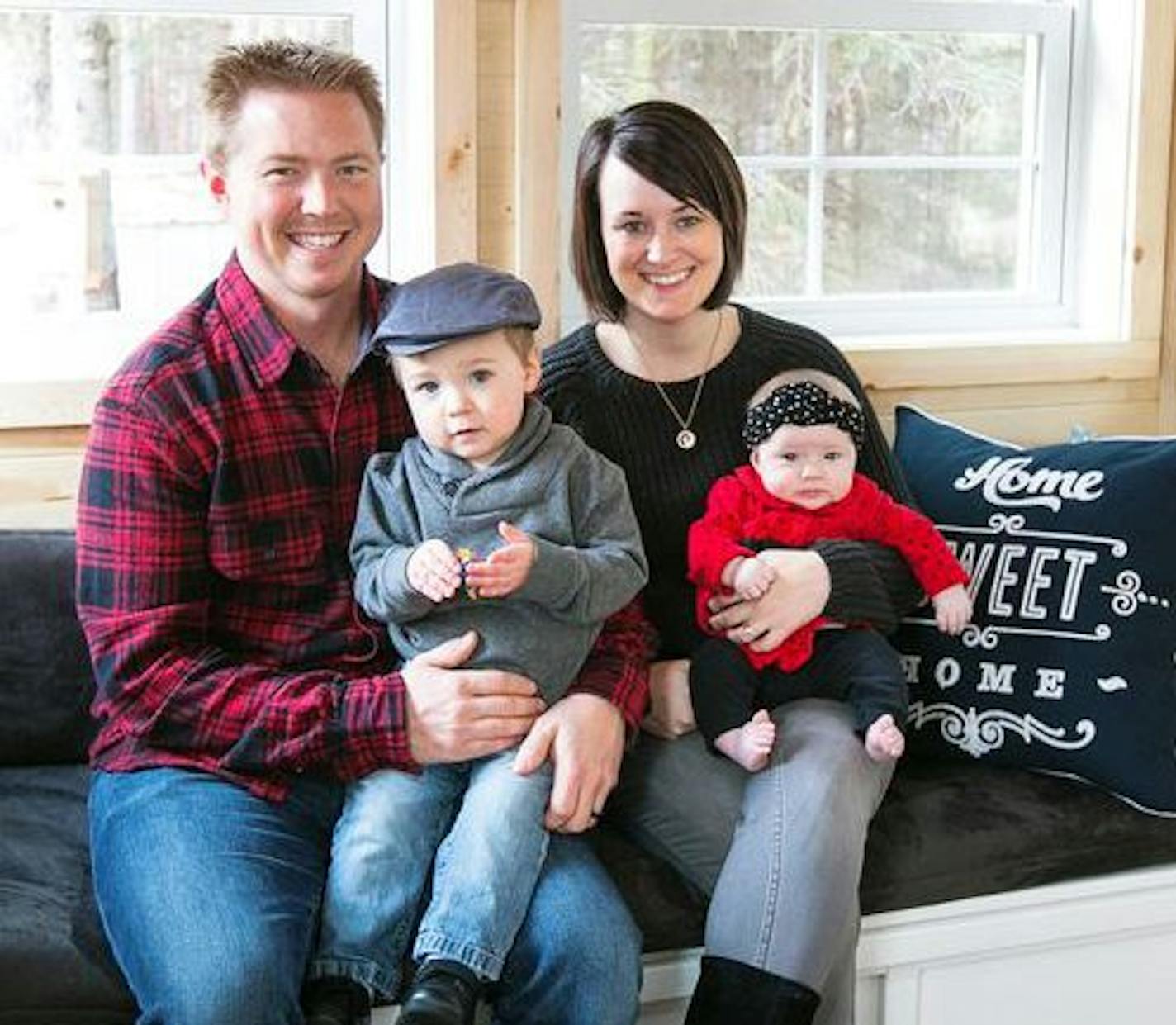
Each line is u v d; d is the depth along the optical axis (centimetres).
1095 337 303
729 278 228
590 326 238
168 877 184
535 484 203
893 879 213
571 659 205
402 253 274
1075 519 235
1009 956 224
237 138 204
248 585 207
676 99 289
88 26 260
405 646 204
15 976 182
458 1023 179
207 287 213
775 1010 193
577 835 204
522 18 265
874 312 304
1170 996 233
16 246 263
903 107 303
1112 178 303
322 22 271
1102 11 302
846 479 222
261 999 176
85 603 204
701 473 228
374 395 212
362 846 192
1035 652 230
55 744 233
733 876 200
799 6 291
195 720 198
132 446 200
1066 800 225
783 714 217
